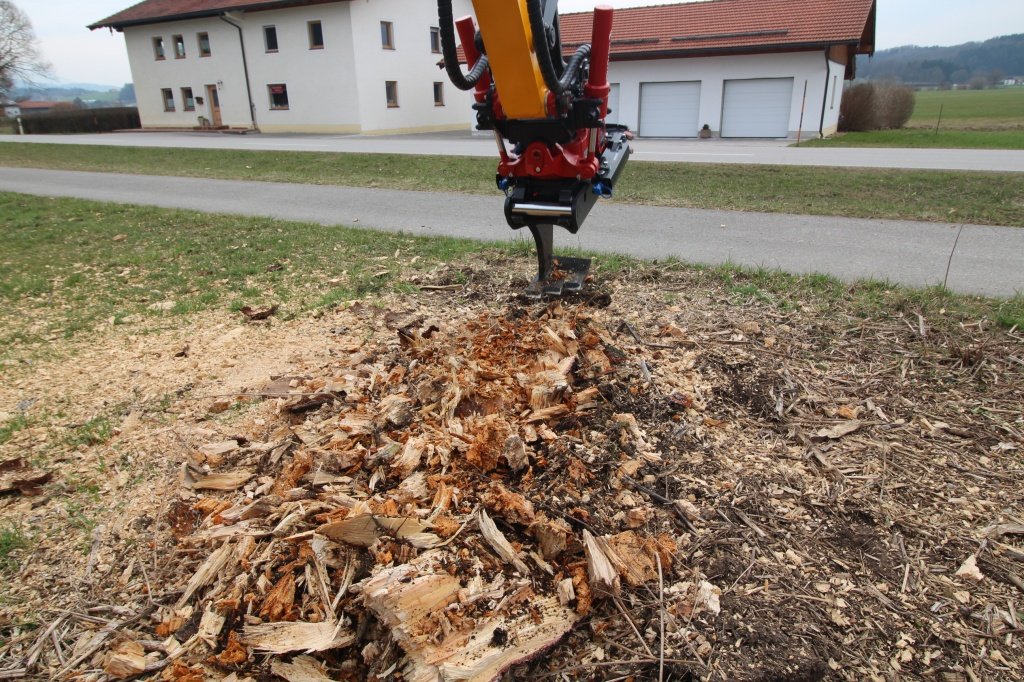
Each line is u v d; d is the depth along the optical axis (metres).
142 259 7.02
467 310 5.04
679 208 9.33
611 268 5.98
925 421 3.38
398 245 7.24
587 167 3.93
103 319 5.27
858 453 3.14
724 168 13.04
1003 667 2.07
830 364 3.97
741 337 4.32
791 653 2.13
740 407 3.51
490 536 2.38
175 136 28.05
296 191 12.02
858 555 2.52
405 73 29.55
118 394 3.97
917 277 5.76
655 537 2.57
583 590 2.27
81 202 11.32
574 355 3.66
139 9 33.50
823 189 10.51
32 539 2.72
